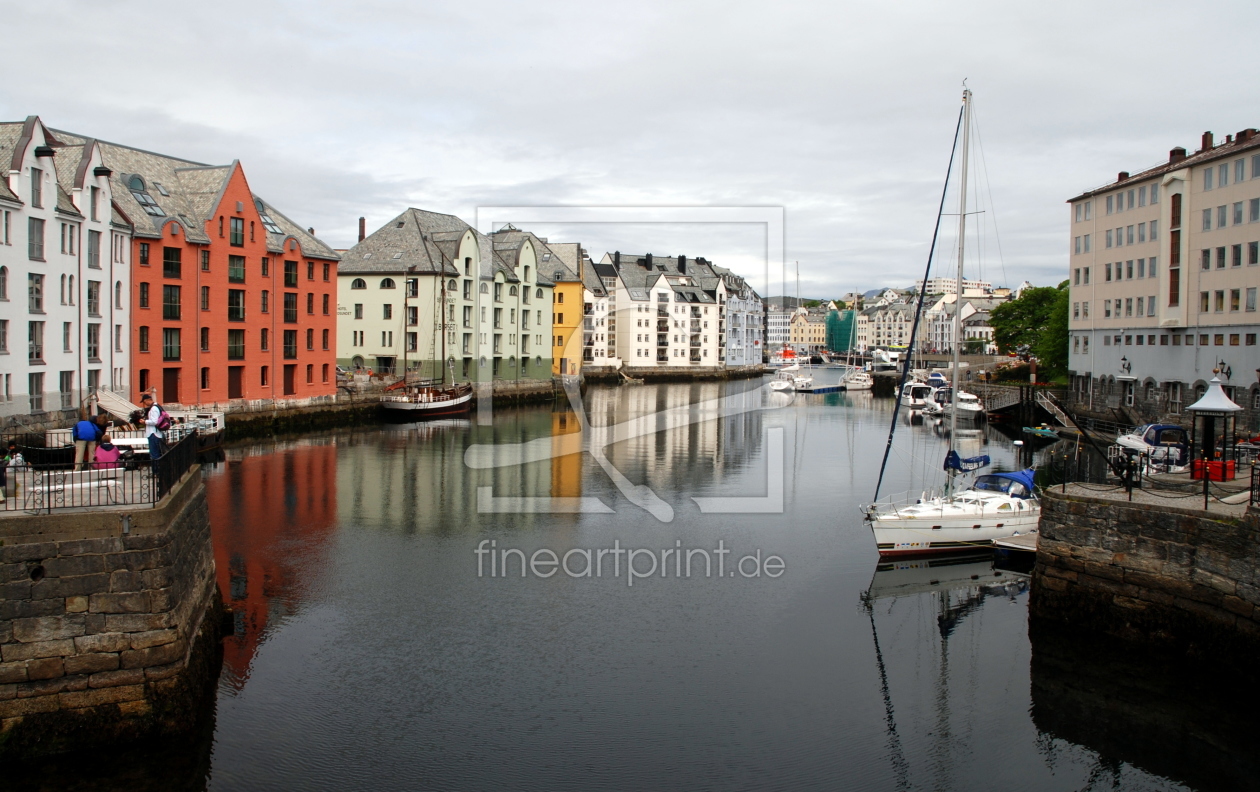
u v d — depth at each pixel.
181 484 20.31
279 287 67.06
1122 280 66.19
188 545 19.92
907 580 29.16
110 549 16.98
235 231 62.00
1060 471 50.22
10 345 39.41
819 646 23.44
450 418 79.00
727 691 20.73
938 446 63.28
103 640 16.94
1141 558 22.56
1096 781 17.28
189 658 18.30
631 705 19.94
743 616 25.55
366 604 25.84
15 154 40.09
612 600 26.73
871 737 18.75
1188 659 21.33
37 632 16.59
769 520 37.56
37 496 18.80
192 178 62.69
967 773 17.45
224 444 57.22
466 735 18.44
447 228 97.75
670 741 18.38
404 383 81.62
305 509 37.66
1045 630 24.23
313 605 25.69
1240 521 20.25
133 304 53.53
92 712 16.84
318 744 17.97
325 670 21.36
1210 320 55.47
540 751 17.88
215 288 60.16
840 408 96.19
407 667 21.61
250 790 16.39
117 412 43.84
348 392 74.62
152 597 17.25
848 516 38.59
